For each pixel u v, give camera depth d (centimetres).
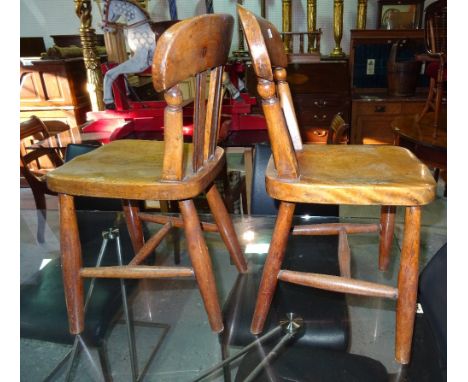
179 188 68
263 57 60
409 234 68
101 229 131
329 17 300
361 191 64
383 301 97
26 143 238
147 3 271
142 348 94
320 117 262
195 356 88
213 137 81
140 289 109
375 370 77
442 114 238
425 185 63
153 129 180
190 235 78
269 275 79
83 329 89
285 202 72
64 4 309
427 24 192
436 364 72
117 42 193
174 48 56
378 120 273
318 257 114
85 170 78
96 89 199
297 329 86
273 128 65
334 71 263
